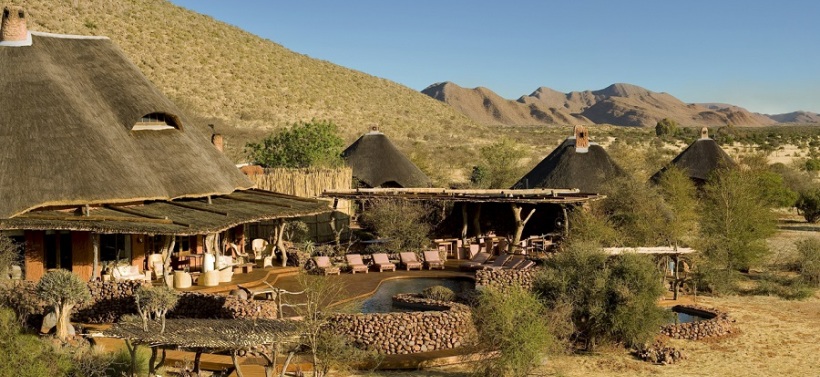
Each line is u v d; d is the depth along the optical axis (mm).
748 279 32188
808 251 32500
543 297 22984
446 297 24766
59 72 26375
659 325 22672
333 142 47594
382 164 42562
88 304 21750
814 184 58469
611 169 39031
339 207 38000
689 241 31812
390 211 34125
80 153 23859
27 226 21625
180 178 26734
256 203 28938
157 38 90500
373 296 26031
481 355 19812
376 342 20750
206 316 21000
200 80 87688
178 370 18469
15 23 26578
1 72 25453
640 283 22484
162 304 19109
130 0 95562
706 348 22656
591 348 22422
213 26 104688
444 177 56625
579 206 31484
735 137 114500
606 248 25266
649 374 20078
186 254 27734
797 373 20375
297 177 37250
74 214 22969
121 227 21984
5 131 23656
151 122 28031
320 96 100125
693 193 37906
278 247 30594
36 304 20781
